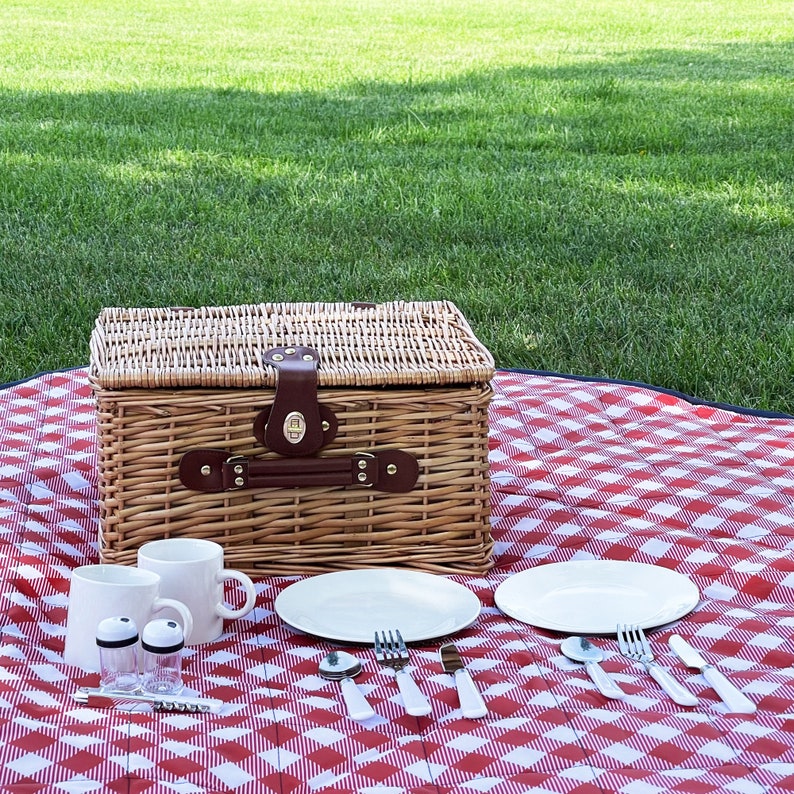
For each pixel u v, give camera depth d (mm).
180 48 13625
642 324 4309
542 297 4625
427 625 1869
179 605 1729
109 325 2244
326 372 2033
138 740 1524
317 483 2047
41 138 7828
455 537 2129
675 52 13617
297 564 2084
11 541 2145
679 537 2227
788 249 5363
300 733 1561
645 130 8383
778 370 3836
